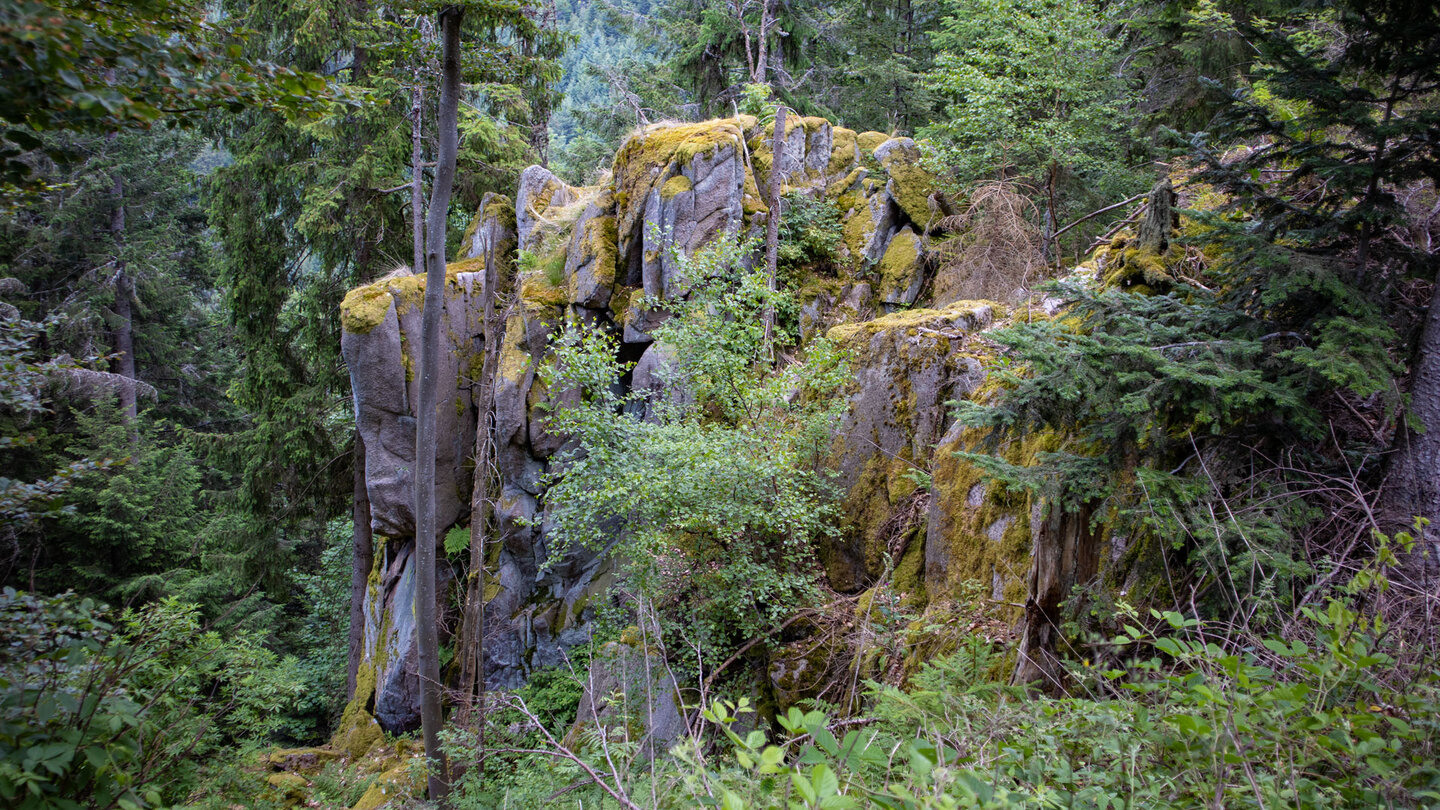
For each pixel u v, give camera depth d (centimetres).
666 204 1022
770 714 632
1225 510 345
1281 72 348
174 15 270
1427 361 325
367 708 1095
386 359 1058
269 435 1274
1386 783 183
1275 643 223
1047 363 371
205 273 1914
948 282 1002
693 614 694
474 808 650
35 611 271
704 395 800
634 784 315
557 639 1016
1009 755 229
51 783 245
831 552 729
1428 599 272
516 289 1129
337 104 293
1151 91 1045
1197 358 351
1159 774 204
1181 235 518
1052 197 1020
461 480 1113
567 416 736
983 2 1071
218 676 429
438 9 686
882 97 1622
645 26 1695
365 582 1275
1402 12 335
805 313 1058
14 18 204
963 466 589
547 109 1436
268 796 414
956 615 519
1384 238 353
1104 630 383
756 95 1184
